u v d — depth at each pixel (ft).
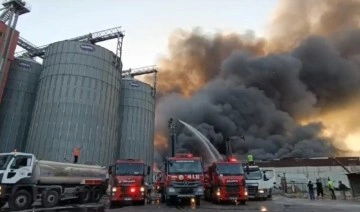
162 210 55.01
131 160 71.51
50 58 166.30
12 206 53.72
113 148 169.37
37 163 61.67
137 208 59.72
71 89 156.25
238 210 54.19
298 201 80.69
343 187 106.11
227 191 66.23
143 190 68.03
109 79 173.06
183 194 61.26
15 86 172.65
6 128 163.94
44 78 163.22
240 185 66.80
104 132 161.58
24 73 177.47
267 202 76.79
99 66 168.66
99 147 156.25
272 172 89.15
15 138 164.86
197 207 60.49
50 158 141.90
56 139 145.18
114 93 176.55
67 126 148.56
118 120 200.95
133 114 210.38
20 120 168.96
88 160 148.46
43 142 146.00
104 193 84.02
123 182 67.05
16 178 55.11
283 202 76.64
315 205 66.08
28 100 174.70
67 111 151.33
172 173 63.05
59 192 65.16
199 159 65.36
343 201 81.10
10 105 168.55
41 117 152.97
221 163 70.90
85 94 158.30
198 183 62.23
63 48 165.78
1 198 52.60
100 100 163.73
